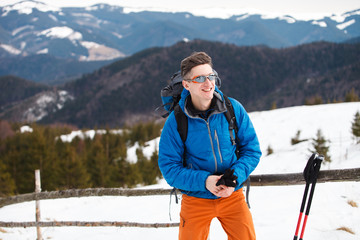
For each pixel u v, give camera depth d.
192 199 2.07
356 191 5.02
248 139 1.97
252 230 2.01
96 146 31.75
